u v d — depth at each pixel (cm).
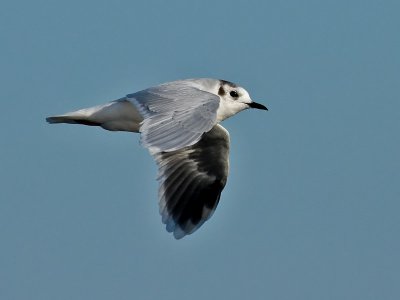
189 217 1551
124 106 1467
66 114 1484
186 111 1105
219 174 1592
